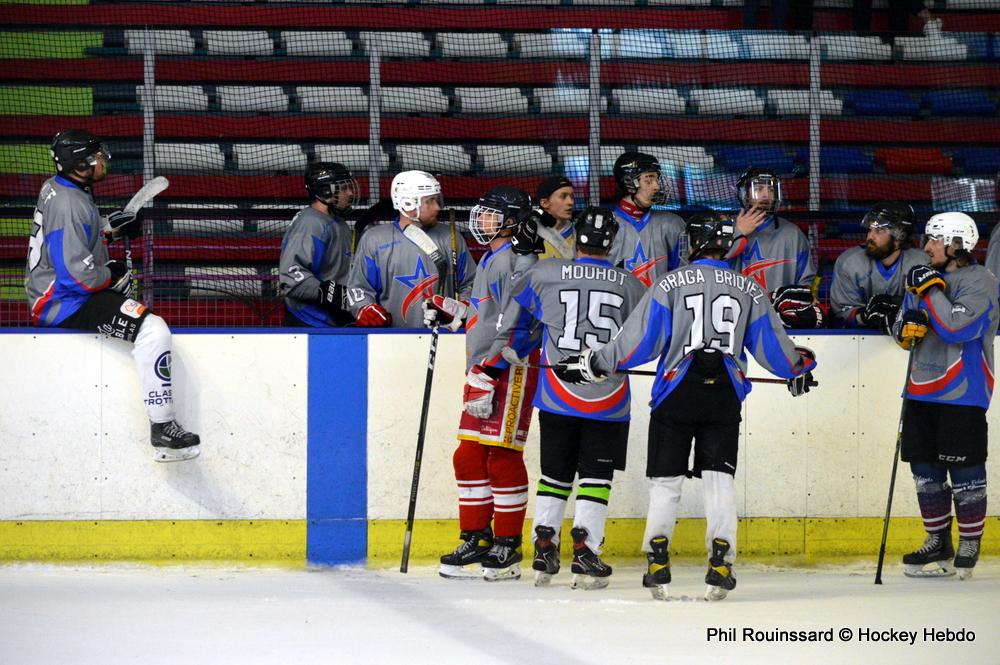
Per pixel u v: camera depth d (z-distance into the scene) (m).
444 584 16.89
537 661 12.16
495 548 17.19
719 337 15.15
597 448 16.12
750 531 18.64
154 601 15.42
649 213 20.77
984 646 12.94
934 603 15.27
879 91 30.56
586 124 29.97
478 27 30.52
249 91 29.56
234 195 28.75
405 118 29.69
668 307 15.13
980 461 17.66
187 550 18.14
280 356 18.20
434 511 18.34
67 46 29.41
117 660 12.20
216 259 27.16
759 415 18.61
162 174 28.59
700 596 15.84
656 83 30.17
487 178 29.44
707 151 29.77
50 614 14.52
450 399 18.36
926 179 29.97
